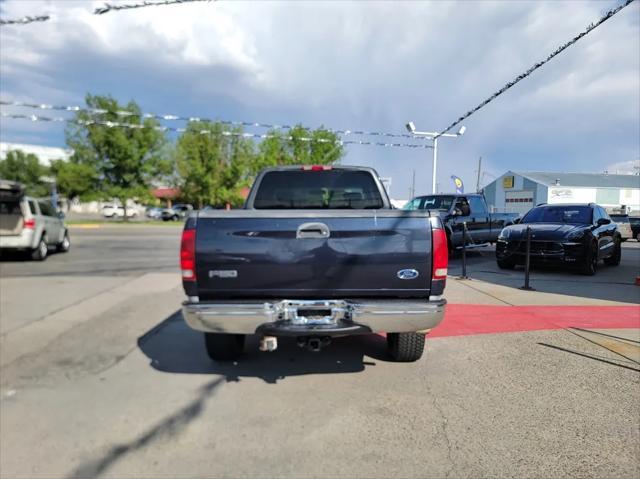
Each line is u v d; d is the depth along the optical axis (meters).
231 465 2.87
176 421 3.45
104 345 5.35
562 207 11.73
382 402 3.76
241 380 4.27
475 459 2.92
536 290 8.54
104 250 16.75
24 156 70.06
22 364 4.70
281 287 3.74
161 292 8.60
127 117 38.19
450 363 4.66
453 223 13.36
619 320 6.28
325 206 5.40
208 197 43.78
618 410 3.58
